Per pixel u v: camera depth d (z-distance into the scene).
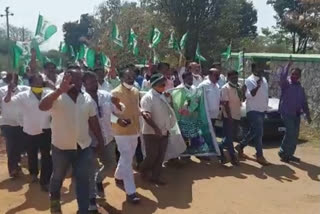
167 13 33.84
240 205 6.69
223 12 34.78
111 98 6.55
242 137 10.67
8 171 8.12
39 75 7.11
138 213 6.26
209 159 9.11
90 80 6.34
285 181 7.88
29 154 7.46
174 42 14.80
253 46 40.75
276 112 10.98
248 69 16.12
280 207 6.64
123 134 6.61
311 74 12.98
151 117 7.25
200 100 8.86
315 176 8.20
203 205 6.64
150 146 7.35
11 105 7.65
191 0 33.41
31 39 8.41
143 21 32.03
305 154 9.94
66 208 6.34
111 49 20.48
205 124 8.86
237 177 8.05
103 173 6.48
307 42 35.66
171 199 6.86
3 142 10.27
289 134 9.16
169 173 8.20
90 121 5.66
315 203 6.81
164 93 8.44
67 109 5.35
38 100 6.93
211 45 34.16
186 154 8.71
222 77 10.61
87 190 5.53
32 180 7.56
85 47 11.73
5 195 7.00
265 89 8.89
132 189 6.61
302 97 9.15
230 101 8.79
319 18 23.81
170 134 8.21
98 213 6.07
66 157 5.48
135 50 14.18
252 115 8.91
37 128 6.92
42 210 6.38
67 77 5.19
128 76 6.68
